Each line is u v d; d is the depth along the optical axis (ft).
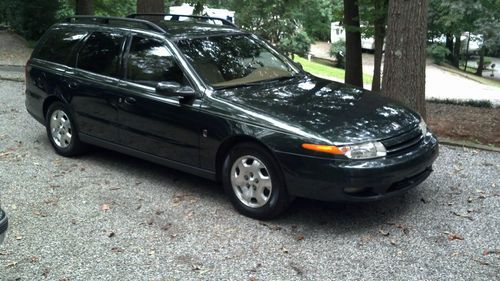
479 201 17.04
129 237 14.66
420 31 23.16
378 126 15.02
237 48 18.93
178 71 17.29
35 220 15.79
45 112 22.22
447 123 28.91
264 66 18.75
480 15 47.80
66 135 21.33
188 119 16.56
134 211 16.37
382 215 15.98
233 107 15.74
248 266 13.04
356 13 40.09
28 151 22.54
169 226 15.29
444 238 14.48
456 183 18.63
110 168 20.36
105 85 19.10
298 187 14.55
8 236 14.74
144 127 17.94
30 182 18.92
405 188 15.12
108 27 20.18
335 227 15.16
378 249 13.87
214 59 17.84
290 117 14.99
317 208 16.46
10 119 28.35
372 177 13.99
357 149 14.07
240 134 15.30
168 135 17.26
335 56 99.55
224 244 14.17
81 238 14.62
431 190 17.98
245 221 15.57
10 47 60.29
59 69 21.15
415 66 23.40
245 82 17.47
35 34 64.95
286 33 74.13
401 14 23.07
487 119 30.55
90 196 17.61
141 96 17.84
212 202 17.01
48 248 14.07
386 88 24.03
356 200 14.23
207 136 16.16
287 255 13.57
